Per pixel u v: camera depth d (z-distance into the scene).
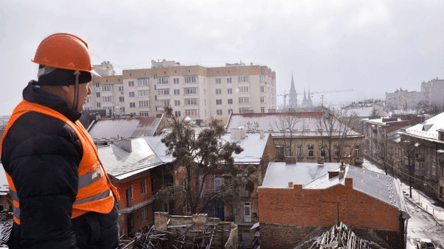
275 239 25.53
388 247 22.89
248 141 40.62
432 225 38.12
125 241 21.81
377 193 24.62
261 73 87.69
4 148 1.66
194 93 84.38
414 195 51.50
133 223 31.89
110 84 91.69
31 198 1.48
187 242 23.11
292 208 25.16
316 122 54.91
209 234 23.70
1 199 29.20
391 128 71.38
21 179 1.50
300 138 52.41
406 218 22.39
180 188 30.86
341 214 23.97
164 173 36.69
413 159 56.94
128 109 90.19
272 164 35.31
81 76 1.90
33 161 1.52
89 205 1.81
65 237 1.54
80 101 1.96
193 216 24.25
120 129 55.47
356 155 51.25
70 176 1.63
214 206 35.62
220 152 30.69
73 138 1.73
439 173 48.44
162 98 86.31
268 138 41.31
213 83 89.25
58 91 1.86
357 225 23.64
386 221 23.05
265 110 87.94
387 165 66.00
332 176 28.34
